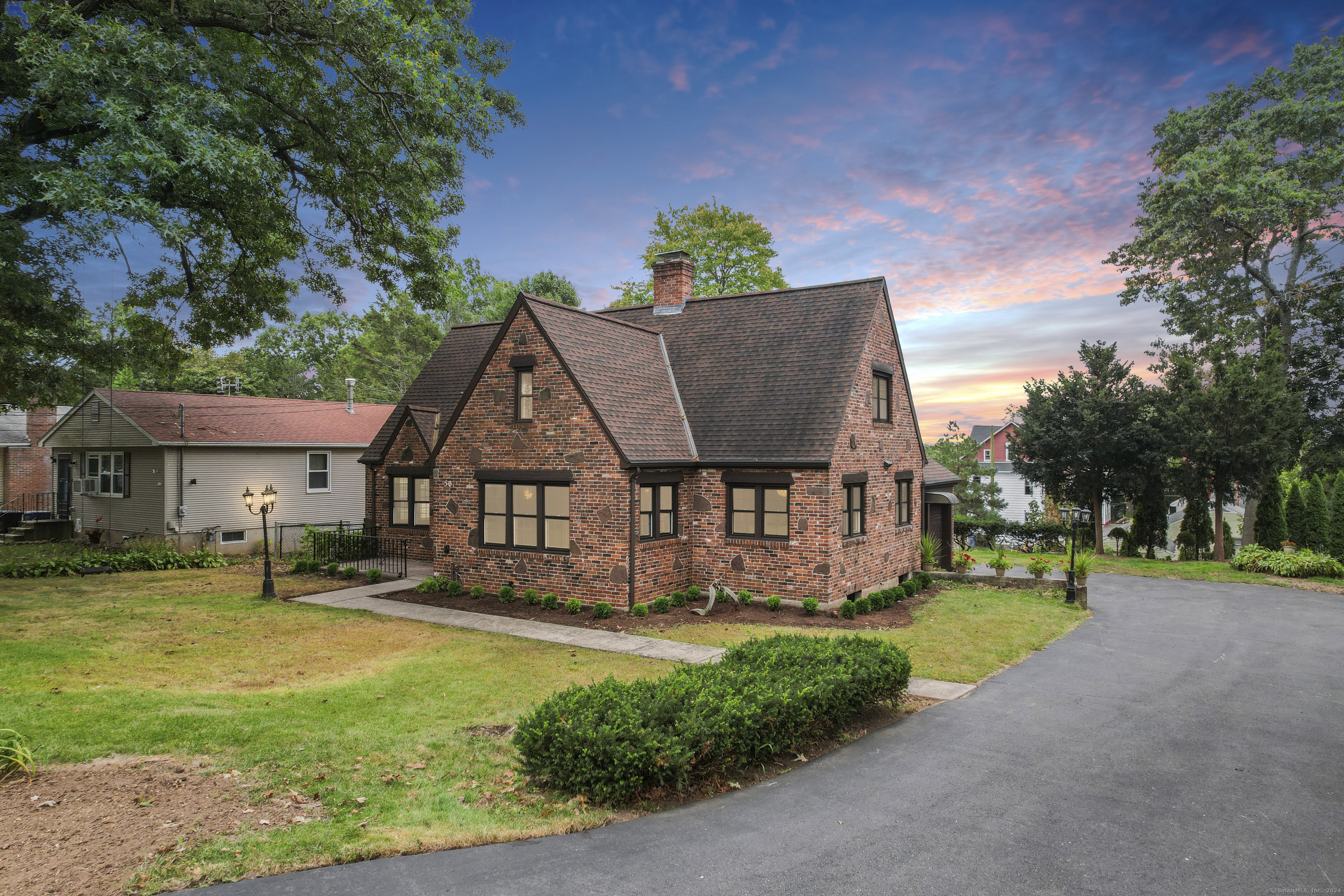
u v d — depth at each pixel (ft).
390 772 22.63
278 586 58.85
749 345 62.69
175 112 43.01
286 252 67.51
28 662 34.32
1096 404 92.38
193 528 78.13
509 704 30.19
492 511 55.93
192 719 26.55
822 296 63.62
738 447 53.98
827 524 50.47
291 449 87.86
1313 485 97.50
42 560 64.23
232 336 71.46
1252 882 17.07
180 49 46.06
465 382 77.61
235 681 33.01
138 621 45.14
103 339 65.21
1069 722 29.50
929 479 72.59
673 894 15.84
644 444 51.49
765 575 52.85
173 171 42.27
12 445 97.19
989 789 22.48
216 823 18.61
